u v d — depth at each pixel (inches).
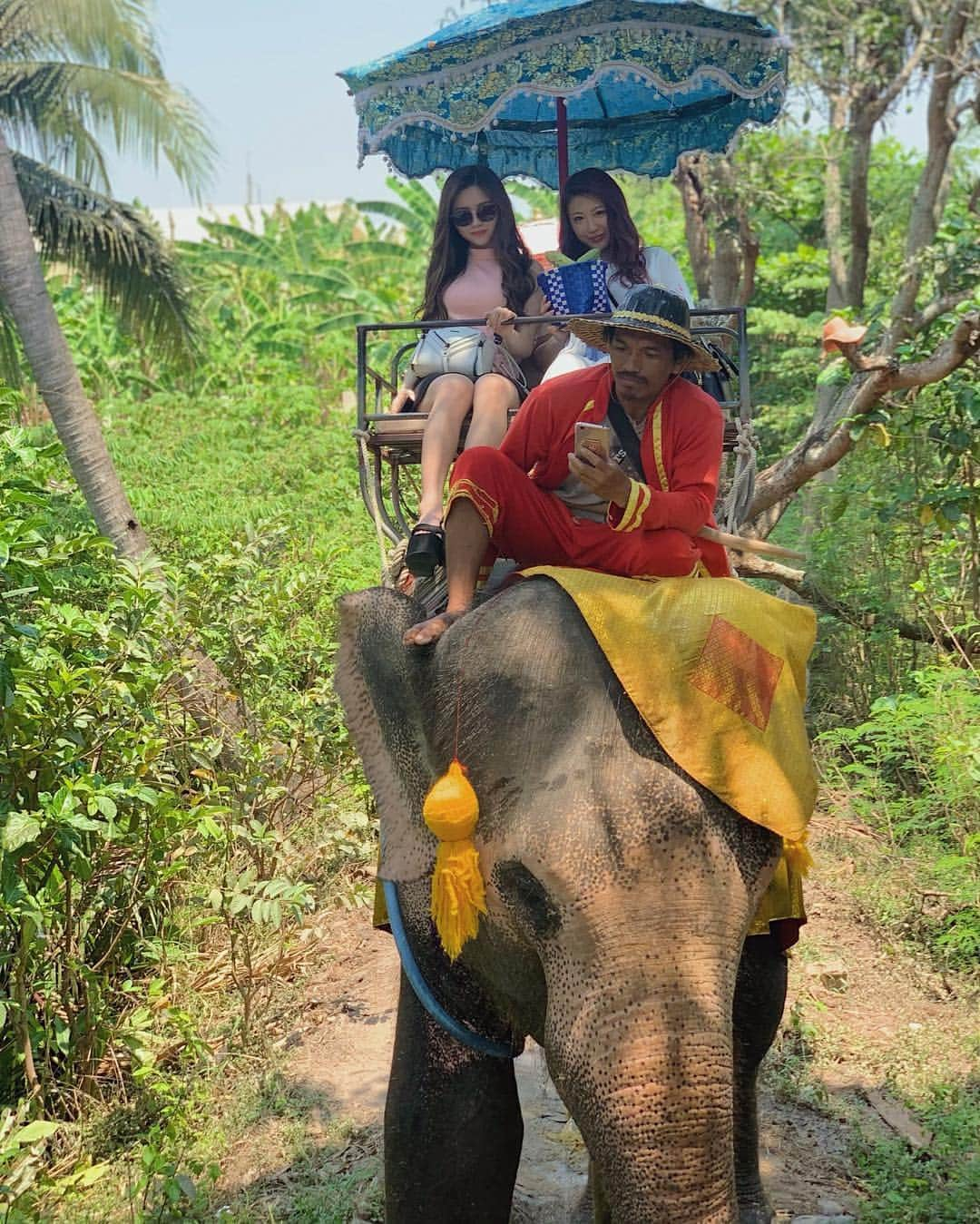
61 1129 187.8
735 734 96.0
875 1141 170.1
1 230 352.8
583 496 118.3
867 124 553.6
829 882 251.6
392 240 1176.8
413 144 278.5
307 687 301.1
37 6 478.3
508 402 165.2
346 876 266.7
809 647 107.2
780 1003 115.3
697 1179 83.4
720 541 118.6
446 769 100.4
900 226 757.3
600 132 292.8
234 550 311.0
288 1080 200.4
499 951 99.3
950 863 226.7
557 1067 88.7
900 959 223.1
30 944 187.2
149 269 546.3
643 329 113.3
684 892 89.3
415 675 104.7
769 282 757.3
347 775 292.8
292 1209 168.1
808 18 526.0
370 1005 223.3
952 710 269.1
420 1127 112.7
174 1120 187.0
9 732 181.0
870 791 273.6
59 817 178.7
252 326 980.6
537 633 100.0
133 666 206.5
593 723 95.7
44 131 517.0
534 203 864.9
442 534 139.3
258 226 1407.5
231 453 713.0
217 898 207.2
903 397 332.2
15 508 189.0
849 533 344.5
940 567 343.0
